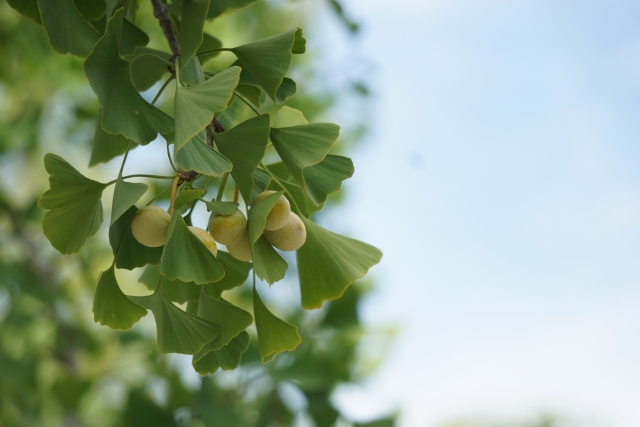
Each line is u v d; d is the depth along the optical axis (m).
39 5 0.95
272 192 0.92
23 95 2.42
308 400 1.73
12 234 2.31
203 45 1.05
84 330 2.35
